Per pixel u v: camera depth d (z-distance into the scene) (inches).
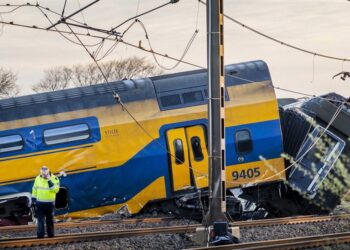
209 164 2674.7
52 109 3587.6
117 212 3644.2
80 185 3580.2
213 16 2679.6
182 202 3678.6
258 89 3742.6
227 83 3720.5
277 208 3850.9
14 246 2544.3
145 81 3703.3
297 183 3796.8
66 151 3565.5
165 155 3646.7
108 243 2578.7
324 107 3806.6
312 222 3275.1
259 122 3718.0
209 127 2674.7
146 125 3639.3
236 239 2586.1
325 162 3782.0
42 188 2768.2
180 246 2586.1
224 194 2669.8
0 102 3558.1
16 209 3565.5
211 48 2677.2
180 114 3673.7
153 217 3720.5
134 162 3617.1
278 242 2432.3
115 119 3622.0
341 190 3784.5
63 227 3309.5
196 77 3742.6
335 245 2396.7
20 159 3521.2
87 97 3631.9
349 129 3799.2
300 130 3836.1
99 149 3595.0
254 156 3705.7
